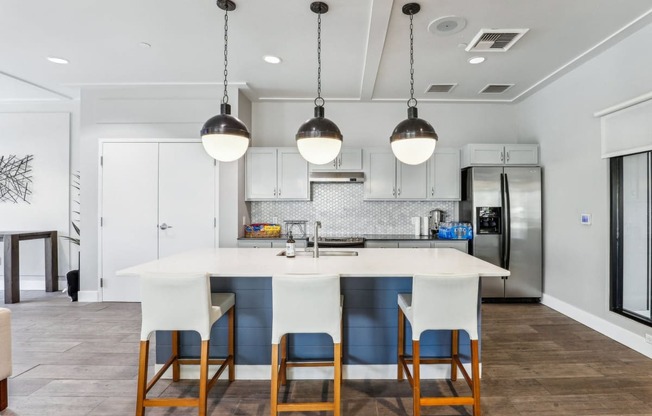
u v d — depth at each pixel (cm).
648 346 279
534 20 269
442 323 199
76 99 484
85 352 292
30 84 416
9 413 208
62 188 495
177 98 430
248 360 250
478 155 434
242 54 332
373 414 209
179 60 347
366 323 251
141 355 198
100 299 434
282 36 296
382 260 259
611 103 315
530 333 331
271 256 280
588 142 345
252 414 210
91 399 223
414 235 480
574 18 266
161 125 430
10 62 354
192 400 197
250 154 457
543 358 278
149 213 432
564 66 358
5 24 279
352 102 485
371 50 315
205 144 237
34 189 496
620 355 283
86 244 434
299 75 385
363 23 273
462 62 348
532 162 432
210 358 249
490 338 319
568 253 378
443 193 458
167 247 432
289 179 458
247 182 457
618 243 318
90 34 295
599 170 331
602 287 329
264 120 486
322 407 191
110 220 432
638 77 285
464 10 255
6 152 496
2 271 494
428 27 279
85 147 432
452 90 434
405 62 347
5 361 213
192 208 432
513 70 370
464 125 490
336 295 196
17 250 432
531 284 424
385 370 252
